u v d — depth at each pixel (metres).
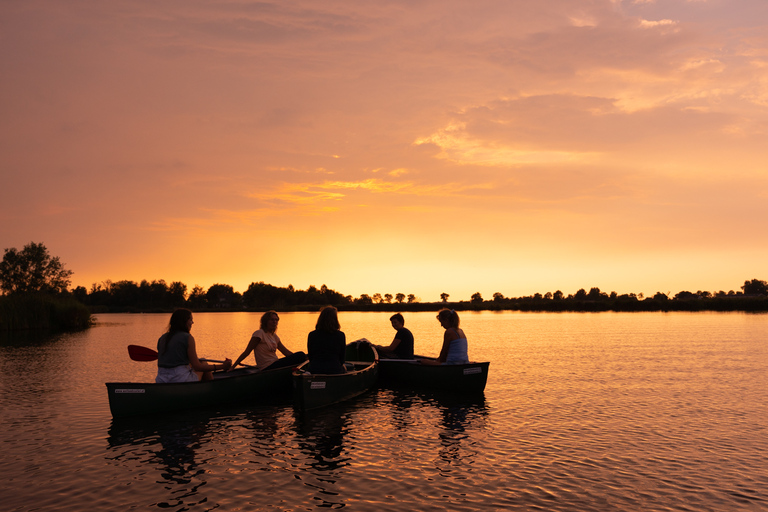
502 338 20.92
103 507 4.20
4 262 54.94
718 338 20.27
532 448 5.78
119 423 7.04
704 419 7.13
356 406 8.09
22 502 4.32
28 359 14.88
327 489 4.57
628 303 58.22
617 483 4.70
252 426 6.85
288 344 19.23
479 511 4.09
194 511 4.11
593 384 9.95
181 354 7.84
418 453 5.61
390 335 24.73
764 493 4.46
